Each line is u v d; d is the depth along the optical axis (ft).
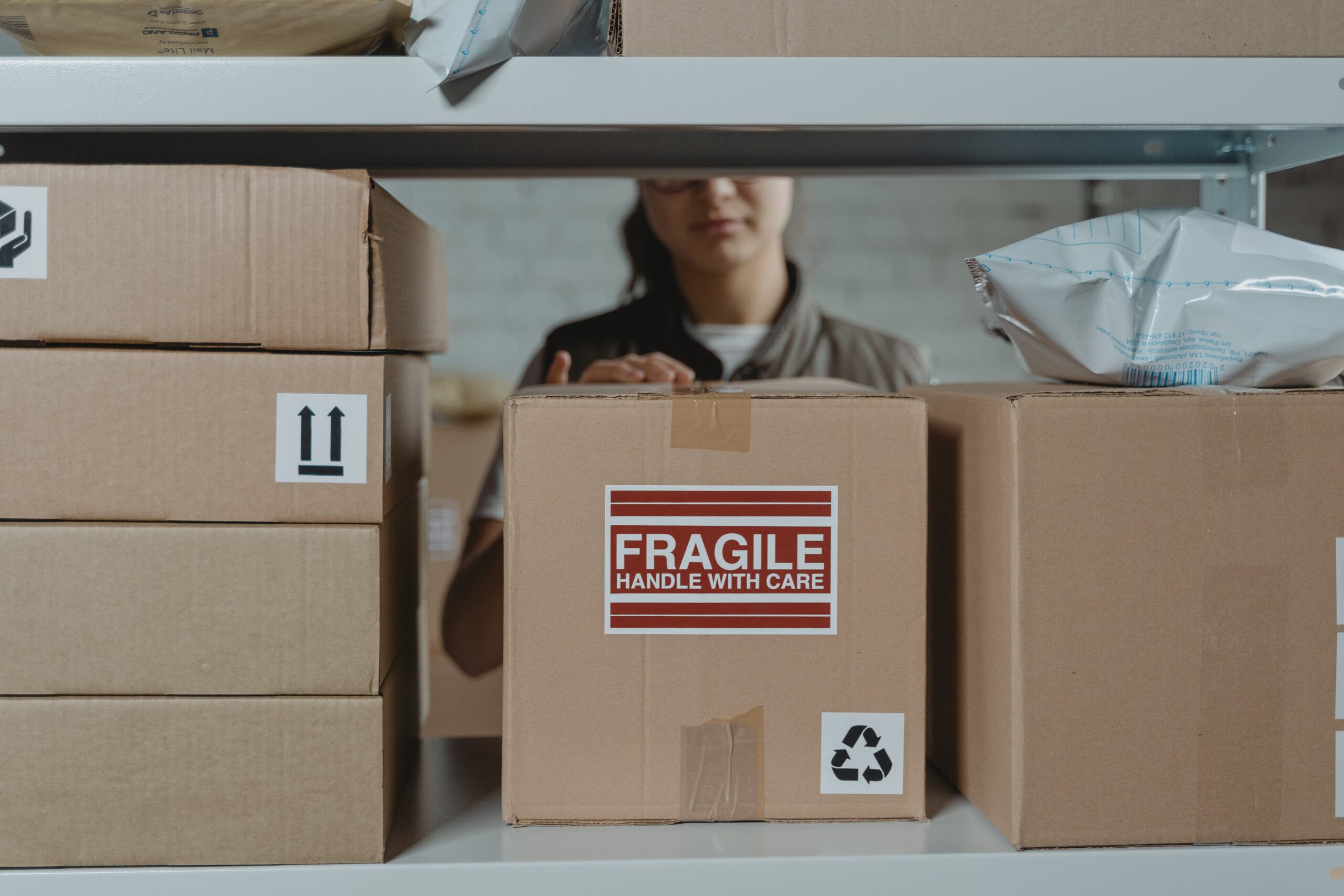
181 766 1.67
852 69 1.73
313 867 1.69
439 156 2.52
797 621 1.78
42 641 1.64
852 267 10.66
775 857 1.71
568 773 1.80
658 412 1.75
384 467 1.69
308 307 1.64
